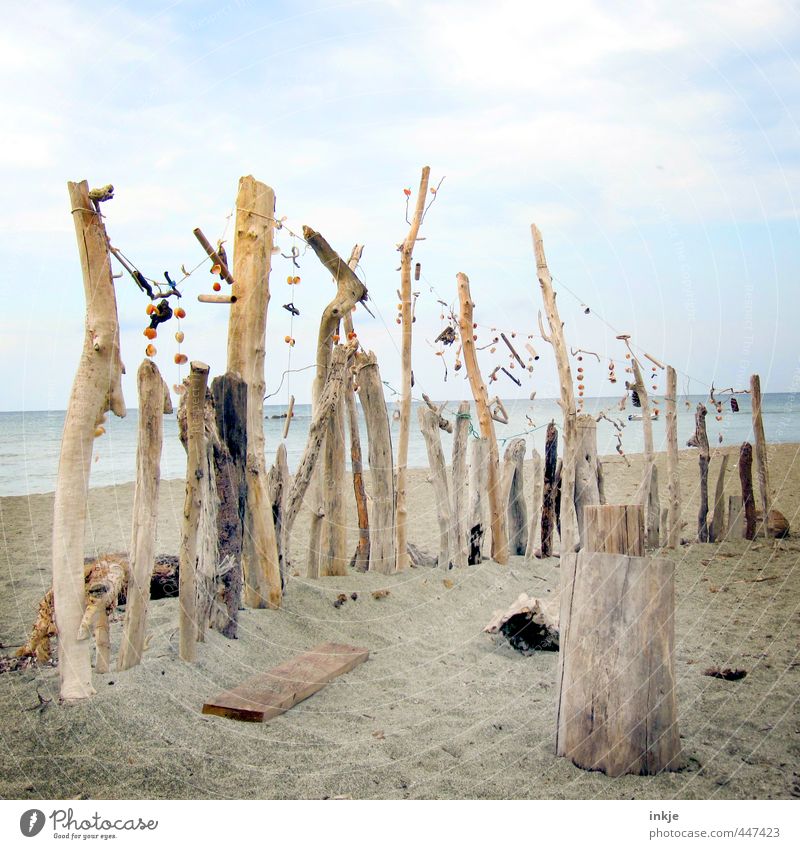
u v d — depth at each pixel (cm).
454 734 317
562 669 297
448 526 575
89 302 318
